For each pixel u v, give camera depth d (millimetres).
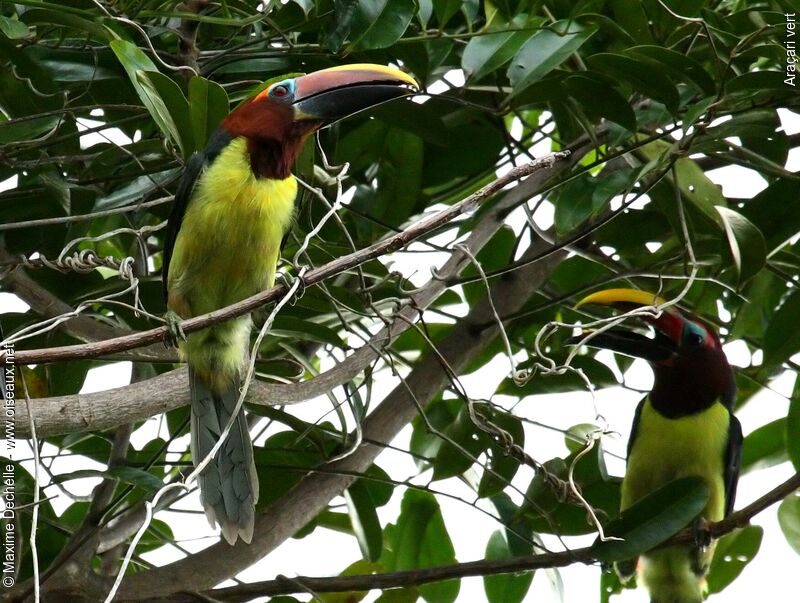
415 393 8641
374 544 8547
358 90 7371
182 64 7684
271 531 8055
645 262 9117
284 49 8000
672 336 8875
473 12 7805
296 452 8516
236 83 8125
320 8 7648
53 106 7559
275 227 7270
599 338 8914
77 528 8258
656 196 7922
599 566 8258
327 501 8266
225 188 7117
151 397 6867
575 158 8484
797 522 8602
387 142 8984
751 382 9719
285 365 8680
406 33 7969
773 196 7910
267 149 7270
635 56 7184
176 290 7316
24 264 7098
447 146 8750
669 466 8938
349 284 8922
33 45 7648
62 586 7297
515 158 9164
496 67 7629
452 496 7844
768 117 7543
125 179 8000
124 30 7285
